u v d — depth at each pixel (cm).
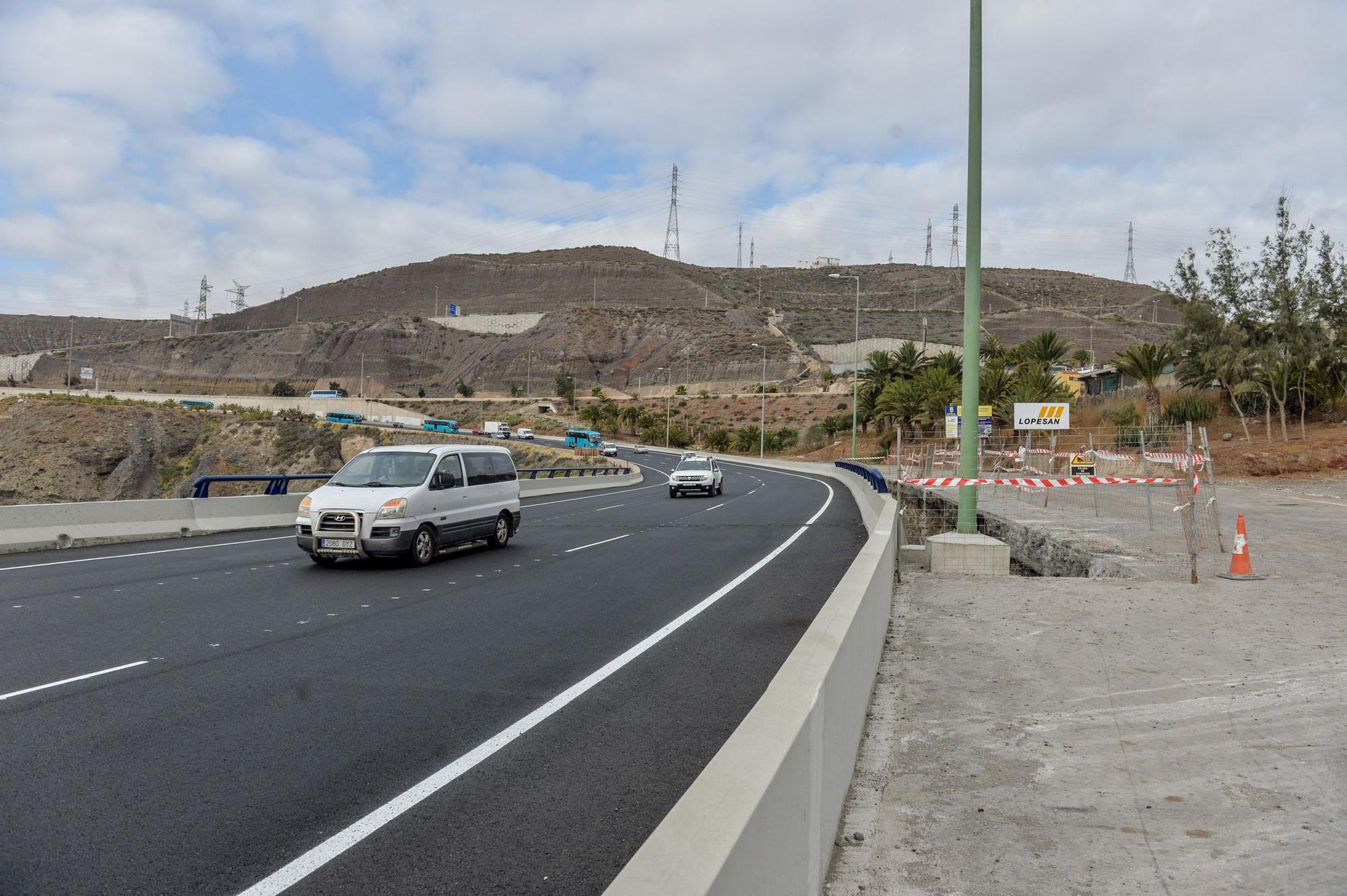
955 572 1222
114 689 666
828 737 379
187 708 619
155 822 428
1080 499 2281
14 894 355
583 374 17800
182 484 8688
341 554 1348
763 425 8919
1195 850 403
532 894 360
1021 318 16662
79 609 1005
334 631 891
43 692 658
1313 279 3167
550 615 979
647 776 495
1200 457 1496
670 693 666
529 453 9125
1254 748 528
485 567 1387
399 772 499
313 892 361
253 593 1126
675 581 1239
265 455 9150
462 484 1531
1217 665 705
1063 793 469
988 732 564
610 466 6650
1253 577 1123
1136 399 4403
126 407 9344
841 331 16675
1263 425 3628
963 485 1273
